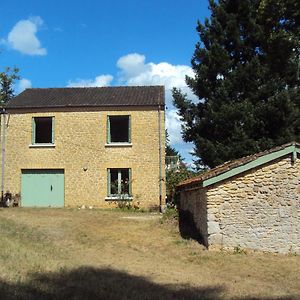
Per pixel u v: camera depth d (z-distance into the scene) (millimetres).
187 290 9984
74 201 26469
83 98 27766
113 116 26797
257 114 26297
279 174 15305
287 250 15055
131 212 24297
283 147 15250
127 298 8914
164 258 14008
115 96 27969
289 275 12195
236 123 26406
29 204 26672
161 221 19266
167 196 26094
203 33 28766
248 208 15148
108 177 26516
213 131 27594
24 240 14977
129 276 11242
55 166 26672
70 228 18031
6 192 26719
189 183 16891
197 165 27875
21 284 8930
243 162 15094
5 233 15719
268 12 24828
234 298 9453
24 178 26875
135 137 26516
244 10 27719
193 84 28578
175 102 28953
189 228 17859
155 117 26531
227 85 26953
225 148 26188
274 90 27000
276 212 15180
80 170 26578
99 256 13891
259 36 27031
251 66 26766
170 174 25797
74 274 10703
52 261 11859
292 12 24391
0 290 8211
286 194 15258
